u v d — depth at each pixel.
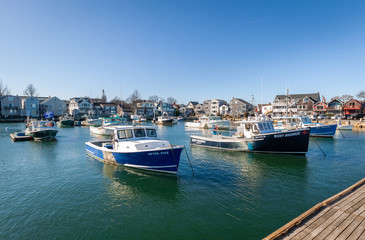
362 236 5.09
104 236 6.84
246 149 18.38
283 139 16.67
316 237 5.08
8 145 24.45
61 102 82.88
